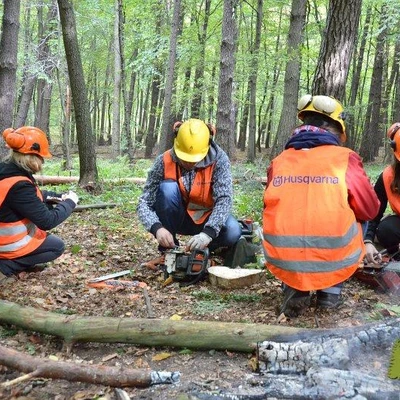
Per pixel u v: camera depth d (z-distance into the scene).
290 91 11.34
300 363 2.45
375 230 4.19
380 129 26.11
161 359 2.69
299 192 3.14
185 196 4.08
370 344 2.57
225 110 9.10
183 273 3.87
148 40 17.38
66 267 4.31
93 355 2.76
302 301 3.12
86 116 8.63
